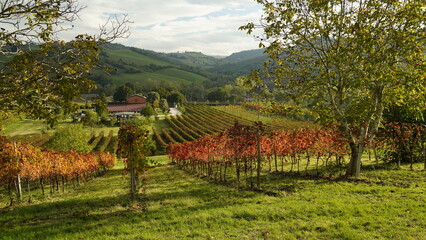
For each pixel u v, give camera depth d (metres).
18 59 7.45
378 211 7.98
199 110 111.31
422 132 15.60
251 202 10.06
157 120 95.88
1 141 12.72
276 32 13.52
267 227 7.31
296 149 16.50
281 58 14.77
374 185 11.38
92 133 68.06
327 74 12.85
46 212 10.65
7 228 8.54
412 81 10.80
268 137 17.77
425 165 14.29
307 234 6.67
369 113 12.77
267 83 14.34
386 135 16.48
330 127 16.34
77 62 8.39
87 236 7.34
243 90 135.50
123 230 7.70
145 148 13.43
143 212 9.63
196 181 17.58
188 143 25.33
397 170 14.61
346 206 8.58
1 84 7.36
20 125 78.50
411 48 10.84
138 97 137.38
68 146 36.59
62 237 7.31
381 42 12.56
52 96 8.32
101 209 10.57
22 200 13.68
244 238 6.69
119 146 12.77
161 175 23.09
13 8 8.30
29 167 14.03
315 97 14.15
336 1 12.69
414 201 8.60
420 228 6.52
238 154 15.07
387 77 11.09
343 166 17.33
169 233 7.28
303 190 11.41
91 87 8.10
